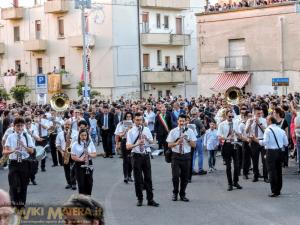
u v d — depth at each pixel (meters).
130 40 51.34
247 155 17.59
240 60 44.16
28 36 57.03
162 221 12.13
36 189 16.53
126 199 14.84
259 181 17.39
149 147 13.95
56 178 18.88
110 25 50.22
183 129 14.35
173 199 14.54
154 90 53.12
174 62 55.19
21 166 12.55
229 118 15.93
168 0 53.59
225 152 15.91
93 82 51.47
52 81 52.25
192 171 18.86
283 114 18.05
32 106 31.88
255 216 12.51
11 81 55.97
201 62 47.16
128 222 12.06
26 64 57.28
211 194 15.39
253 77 44.12
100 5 50.56
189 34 55.28
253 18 43.78
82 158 13.04
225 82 45.31
